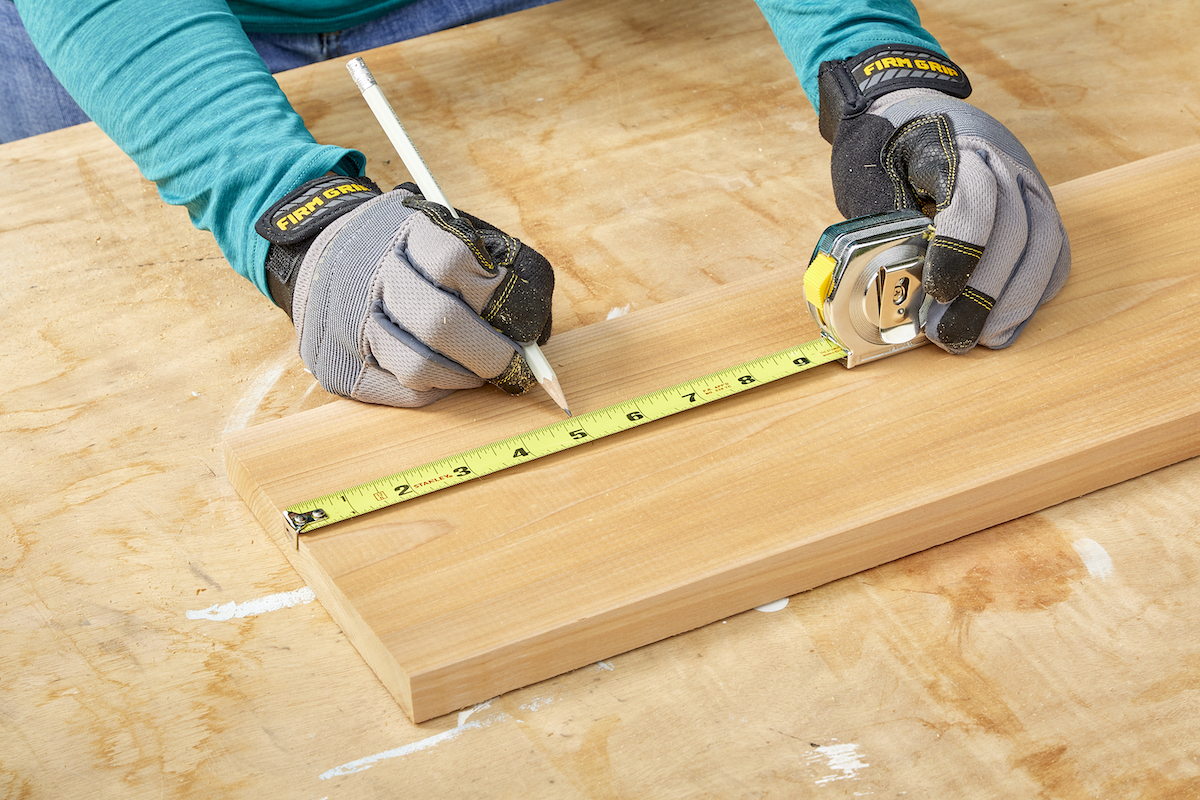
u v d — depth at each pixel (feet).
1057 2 6.53
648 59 6.23
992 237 3.78
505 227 4.94
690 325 4.18
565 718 3.02
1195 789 2.75
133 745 2.98
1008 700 2.98
